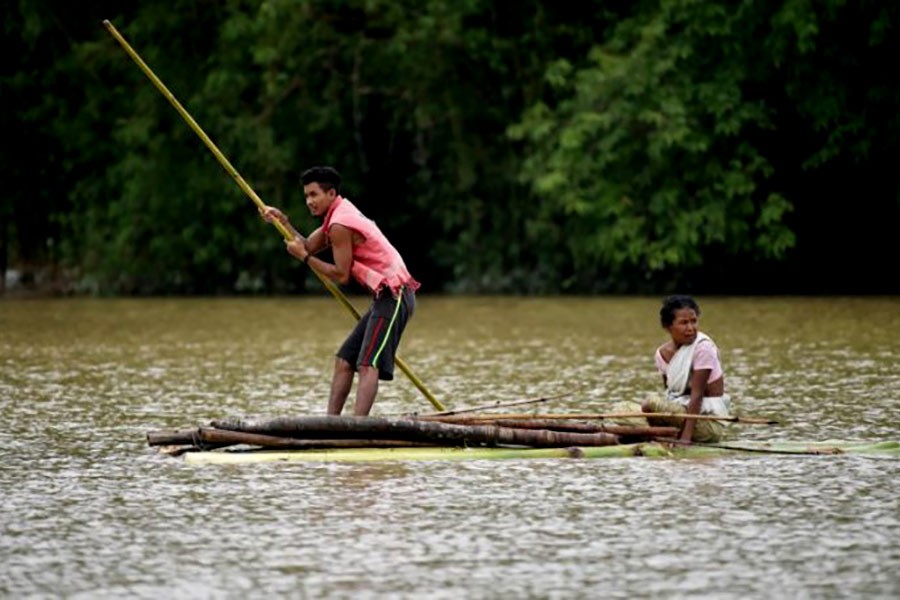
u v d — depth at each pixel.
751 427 34.34
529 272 92.38
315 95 92.44
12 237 100.44
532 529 24.16
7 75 98.19
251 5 91.81
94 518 25.20
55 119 96.06
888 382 42.28
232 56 91.31
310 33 89.25
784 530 23.98
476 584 20.98
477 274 92.94
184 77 93.12
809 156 85.88
